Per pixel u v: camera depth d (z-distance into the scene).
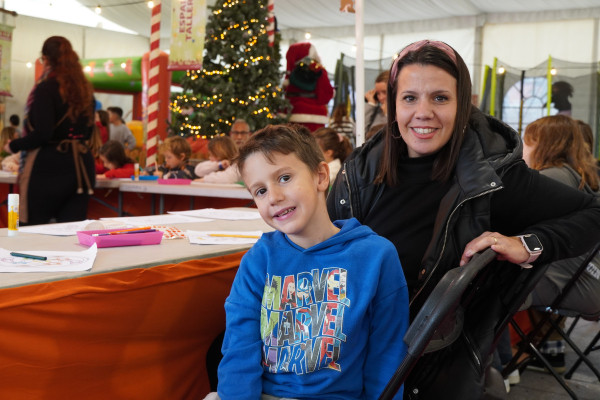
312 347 1.36
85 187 4.03
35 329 1.40
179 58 6.25
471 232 1.56
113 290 1.56
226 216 2.86
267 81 7.44
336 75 10.80
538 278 1.55
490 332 1.55
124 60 12.12
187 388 1.89
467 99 1.64
